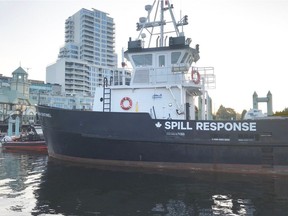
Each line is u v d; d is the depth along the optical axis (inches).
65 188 362.6
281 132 438.0
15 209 279.9
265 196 323.9
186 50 534.0
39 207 286.7
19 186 375.2
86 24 5334.6
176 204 297.3
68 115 514.3
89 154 513.7
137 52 556.4
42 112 572.1
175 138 468.8
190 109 589.6
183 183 385.1
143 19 587.2
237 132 453.1
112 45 5812.0
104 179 408.5
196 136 463.8
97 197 322.3
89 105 3122.5
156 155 477.1
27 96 2586.1
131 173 443.8
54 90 3523.6
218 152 458.0
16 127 1266.0
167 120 472.1
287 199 311.6
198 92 576.1
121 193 338.3
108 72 4977.9
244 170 449.4
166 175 431.2
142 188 360.5
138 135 479.2
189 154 466.0
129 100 535.2
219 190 350.3
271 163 440.5
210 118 596.1
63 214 266.8
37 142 914.1
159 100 522.6
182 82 521.3
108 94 542.6
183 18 570.9
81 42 5334.6
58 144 543.5
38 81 3811.5
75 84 4426.7
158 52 546.3
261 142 443.5
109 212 273.1
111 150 494.3
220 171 456.1
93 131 495.8
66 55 5221.5
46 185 378.9
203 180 402.0
